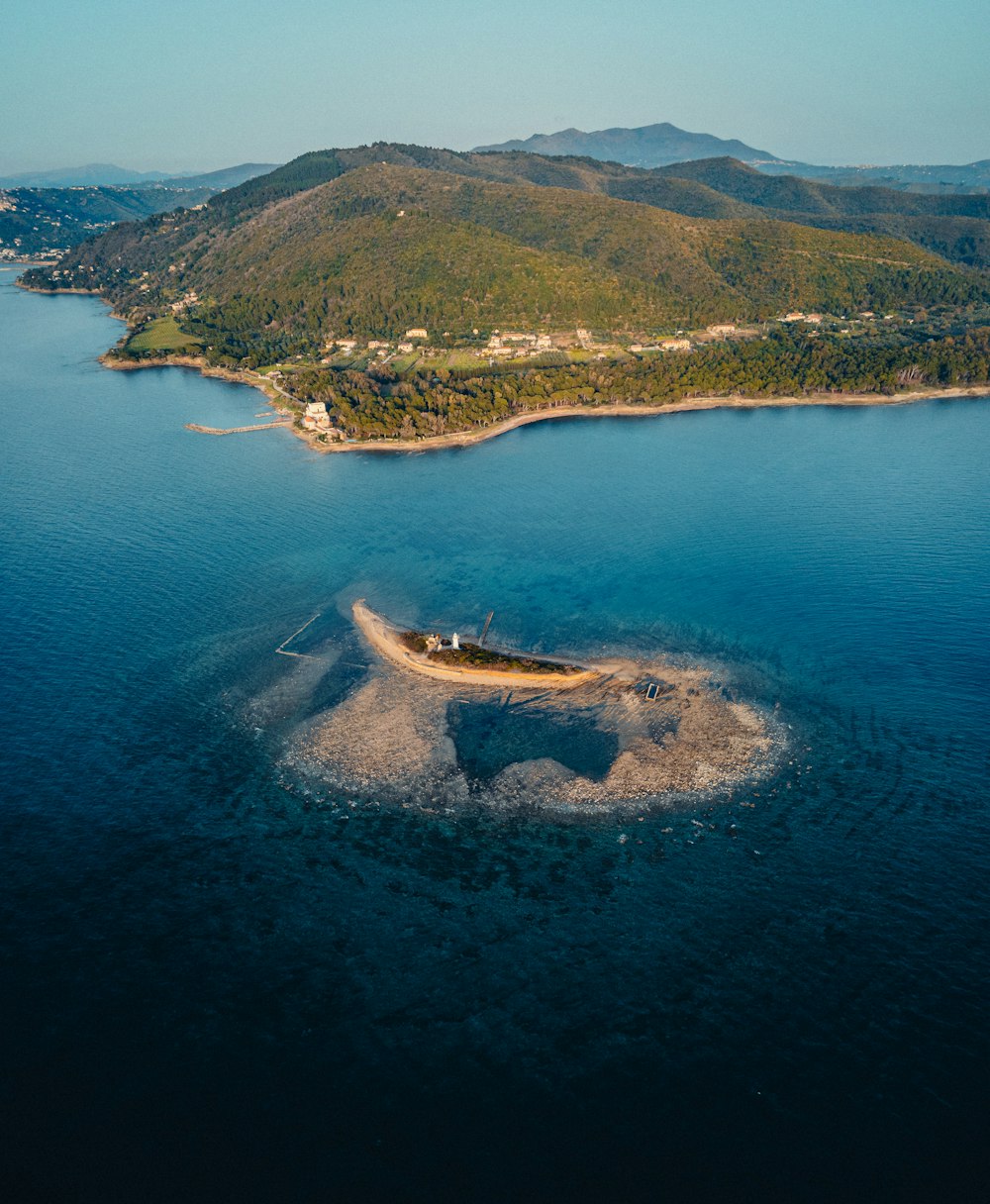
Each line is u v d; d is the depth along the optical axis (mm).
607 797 100125
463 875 88312
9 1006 72438
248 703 120188
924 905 83375
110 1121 63000
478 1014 71938
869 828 94375
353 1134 62125
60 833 93875
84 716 115938
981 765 104688
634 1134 62031
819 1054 68062
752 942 79250
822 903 83812
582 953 78250
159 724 114938
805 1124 62562
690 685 124375
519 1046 69000
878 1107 63750
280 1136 62000
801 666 128875
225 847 92375
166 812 97750
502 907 83938
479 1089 65500
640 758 107250
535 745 111000
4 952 78000
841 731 112938
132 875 87875
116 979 75312
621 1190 58156
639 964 76938
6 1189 58219
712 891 85500
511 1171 59438
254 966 76812
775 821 95812
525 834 94500
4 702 118188
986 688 121125
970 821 95125
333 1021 71312
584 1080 66125
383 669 129875
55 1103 64250
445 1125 62812
